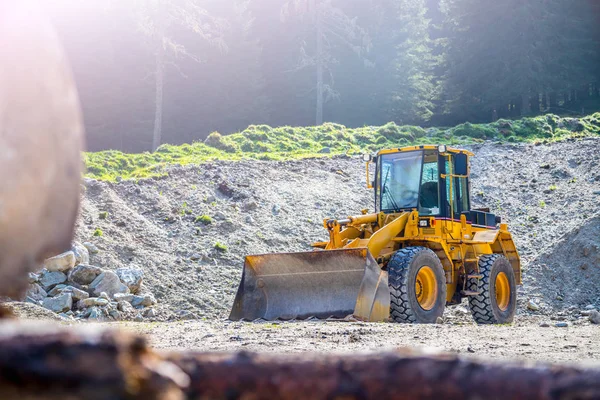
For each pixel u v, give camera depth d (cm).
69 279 1467
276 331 921
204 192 2258
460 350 700
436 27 7131
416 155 1393
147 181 2245
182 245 1880
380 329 946
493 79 6022
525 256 2145
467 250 1437
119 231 1850
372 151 3303
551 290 1914
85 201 1981
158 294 1598
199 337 848
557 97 6253
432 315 1250
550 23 5903
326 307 1213
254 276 1280
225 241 1955
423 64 5991
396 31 5659
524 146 3156
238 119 5272
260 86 5362
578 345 760
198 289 1662
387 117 5656
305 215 2272
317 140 3469
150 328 992
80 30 4666
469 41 6184
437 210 1365
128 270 1583
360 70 5609
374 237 1293
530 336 870
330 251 1202
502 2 6009
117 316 1398
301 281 1243
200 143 3030
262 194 2341
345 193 2544
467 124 3797
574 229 2120
